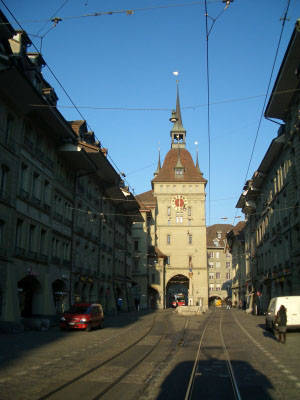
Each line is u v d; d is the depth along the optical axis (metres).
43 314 29.92
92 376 10.88
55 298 34.16
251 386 10.02
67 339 20.11
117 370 11.81
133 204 58.28
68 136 33.66
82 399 8.55
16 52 26.75
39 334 22.30
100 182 46.34
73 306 26.88
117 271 55.41
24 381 10.05
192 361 13.72
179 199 86.38
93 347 17.12
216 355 15.20
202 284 82.25
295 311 22.41
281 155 38.44
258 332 24.84
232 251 93.31
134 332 24.95
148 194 90.75
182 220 85.56
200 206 86.25
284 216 38.12
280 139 36.38
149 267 79.94
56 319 29.31
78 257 38.97
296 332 23.11
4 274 24.77
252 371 11.95
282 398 8.86
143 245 77.00
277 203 41.31
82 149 34.53
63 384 9.84
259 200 54.06
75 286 38.00
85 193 41.69
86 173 39.66
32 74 28.69
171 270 83.06
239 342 19.59
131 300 64.94
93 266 43.72
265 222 48.94
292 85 30.31
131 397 8.81
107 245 49.97
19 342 18.09
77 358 13.91
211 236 121.06
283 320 19.09
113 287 51.88
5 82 24.22
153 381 10.44
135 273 76.06
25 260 27.62
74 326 24.91
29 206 28.61
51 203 32.62
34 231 29.72
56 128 31.97
